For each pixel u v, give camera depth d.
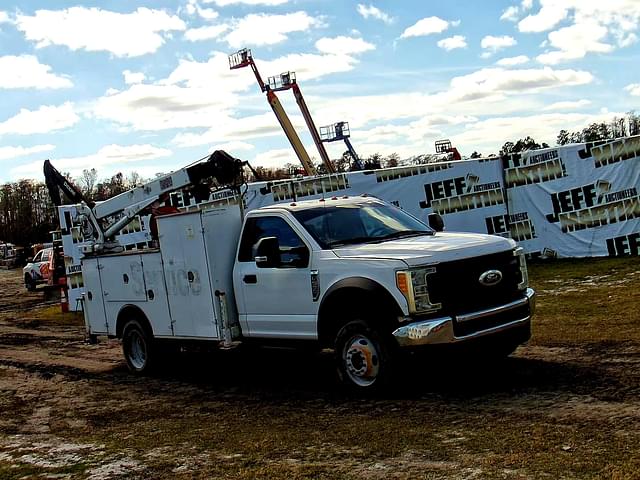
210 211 8.89
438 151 33.28
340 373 7.55
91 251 11.30
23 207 94.12
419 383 7.66
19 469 6.17
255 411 7.48
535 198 19.52
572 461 4.82
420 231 8.47
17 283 40.75
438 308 6.90
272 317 8.34
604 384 6.84
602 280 14.54
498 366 8.12
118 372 10.91
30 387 10.34
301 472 5.24
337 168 51.47
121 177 79.88
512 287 7.49
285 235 8.26
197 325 9.18
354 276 7.30
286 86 49.78
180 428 7.11
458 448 5.42
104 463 6.11
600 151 18.62
